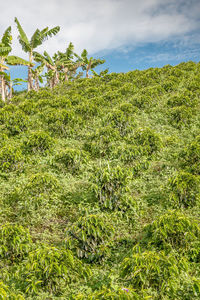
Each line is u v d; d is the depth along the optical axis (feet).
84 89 46.39
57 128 27.43
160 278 9.53
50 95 44.11
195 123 28.30
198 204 15.12
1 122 31.12
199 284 9.61
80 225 12.71
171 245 11.47
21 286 10.78
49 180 17.03
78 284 11.00
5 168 20.56
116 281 10.55
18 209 16.58
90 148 24.54
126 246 13.42
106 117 27.55
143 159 20.71
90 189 16.38
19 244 11.97
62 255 10.72
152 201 17.10
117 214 15.39
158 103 34.55
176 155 20.99
